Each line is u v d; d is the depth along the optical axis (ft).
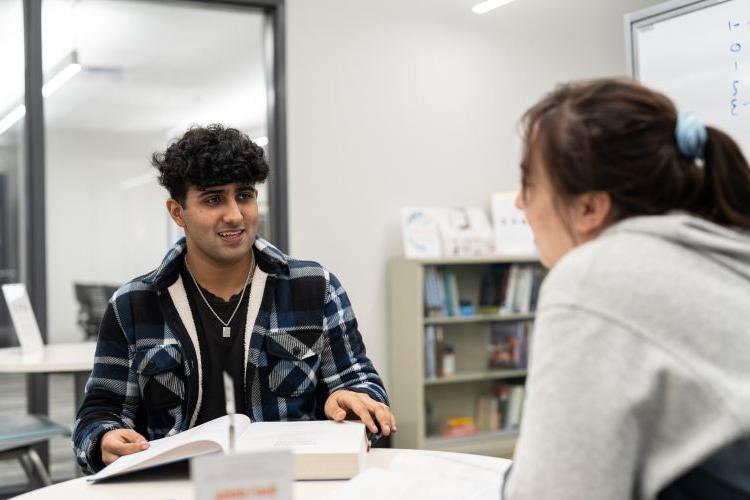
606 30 15.34
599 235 2.56
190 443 3.69
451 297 13.19
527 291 13.65
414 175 13.55
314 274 5.43
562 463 2.22
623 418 2.20
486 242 13.57
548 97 2.76
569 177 2.57
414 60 13.56
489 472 3.68
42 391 11.16
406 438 12.71
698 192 2.54
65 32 16.16
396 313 13.00
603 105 2.54
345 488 3.30
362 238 13.07
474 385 14.02
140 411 5.18
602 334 2.27
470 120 14.07
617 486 2.19
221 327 5.13
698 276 2.31
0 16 11.78
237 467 2.14
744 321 2.24
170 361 5.01
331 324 5.40
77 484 3.88
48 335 11.20
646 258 2.34
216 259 5.02
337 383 5.34
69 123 26.50
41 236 11.21
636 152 2.47
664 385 2.20
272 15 12.58
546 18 14.75
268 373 5.15
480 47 14.15
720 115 7.00
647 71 7.75
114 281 27.50
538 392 2.35
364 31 13.14
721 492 2.22
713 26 7.04
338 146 12.90
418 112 13.60
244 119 26.91
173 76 20.77
